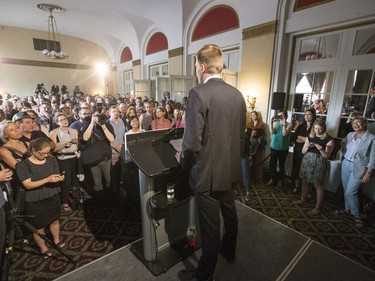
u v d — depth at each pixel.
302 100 3.41
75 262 1.57
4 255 1.38
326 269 1.51
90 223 2.07
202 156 1.10
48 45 9.98
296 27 3.11
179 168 1.27
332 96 3.04
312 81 3.25
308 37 3.19
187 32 5.22
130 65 9.45
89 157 2.29
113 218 2.16
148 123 3.27
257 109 3.74
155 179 1.38
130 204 2.26
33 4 6.08
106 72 11.17
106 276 1.43
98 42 10.55
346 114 2.94
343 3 2.61
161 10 5.32
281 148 2.90
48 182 1.54
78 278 1.42
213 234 1.19
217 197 1.18
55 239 1.72
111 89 11.36
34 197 1.52
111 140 2.38
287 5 3.17
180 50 5.42
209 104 1.03
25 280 1.42
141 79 7.46
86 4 5.82
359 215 2.08
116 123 2.67
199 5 4.74
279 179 2.98
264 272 1.48
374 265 1.57
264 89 3.59
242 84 3.94
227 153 1.14
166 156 1.32
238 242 1.78
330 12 2.73
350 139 2.17
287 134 2.85
